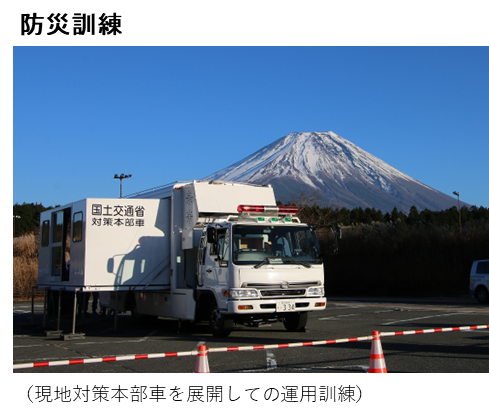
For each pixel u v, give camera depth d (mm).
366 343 10570
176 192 13758
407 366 7992
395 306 21812
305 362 8547
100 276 13016
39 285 16438
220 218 12602
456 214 81312
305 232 12047
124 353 10047
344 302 26641
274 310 11234
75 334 12648
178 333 13398
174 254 13570
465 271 36844
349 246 42375
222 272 11492
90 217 13094
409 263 38688
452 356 8828
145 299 15172
